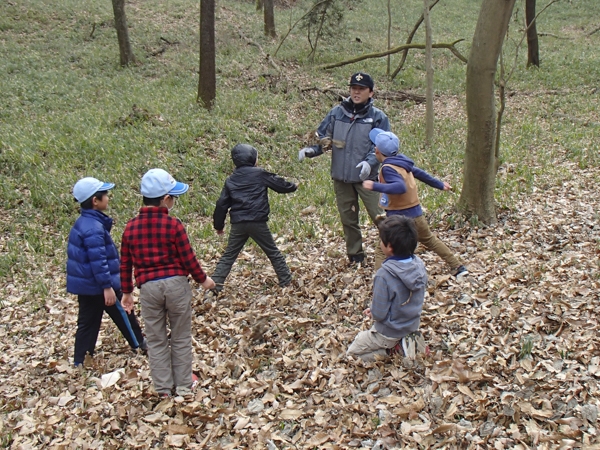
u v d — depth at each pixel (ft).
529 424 11.14
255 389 13.80
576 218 21.72
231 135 38.32
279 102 47.19
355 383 13.42
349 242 20.03
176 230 13.04
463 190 22.36
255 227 18.81
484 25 19.22
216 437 12.34
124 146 35.06
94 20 73.26
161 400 13.69
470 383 12.67
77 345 15.76
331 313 17.24
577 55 67.10
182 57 62.44
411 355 13.42
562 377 12.39
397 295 12.88
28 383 15.55
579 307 15.03
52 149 33.86
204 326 17.31
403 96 52.29
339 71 60.13
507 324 14.82
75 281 14.97
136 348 16.47
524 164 31.55
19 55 60.29
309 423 12.34
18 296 21.16
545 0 108.68
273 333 16.48
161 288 13.08
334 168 18.98
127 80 53.88
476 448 10.83
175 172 32.35
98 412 13.55
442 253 17.47
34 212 27.84
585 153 32.48
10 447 12.68
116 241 24.73
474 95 20.21
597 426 10.89
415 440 11.26
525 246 19.75
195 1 87.97
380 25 88.99
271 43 70.54
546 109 46.37
